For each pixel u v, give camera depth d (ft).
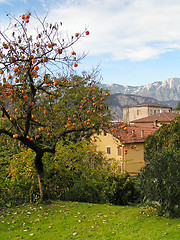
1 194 30.53
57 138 26.94
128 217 23.03
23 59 23.03
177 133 47.83
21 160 31.42
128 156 88.84
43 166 31.86
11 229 20.35
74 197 32.50
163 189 22.57
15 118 23.47
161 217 22.52
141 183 24.47
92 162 38.86
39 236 18.90
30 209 26.12
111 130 25.67
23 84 21.58
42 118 26.58
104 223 21.50
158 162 23.11
